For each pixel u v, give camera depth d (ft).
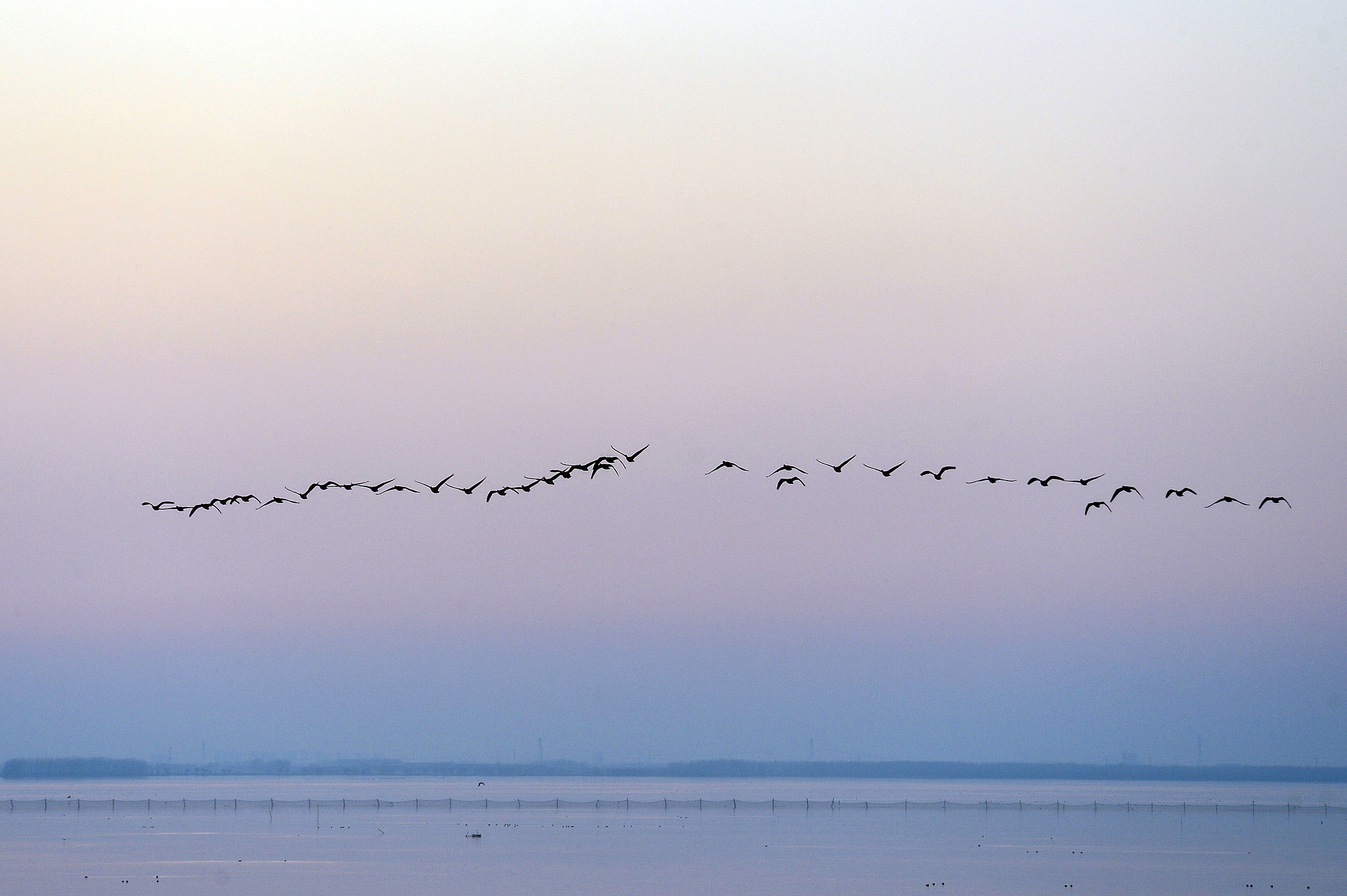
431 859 488.44
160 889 392.47
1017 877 430.61
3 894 381.81
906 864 469.98
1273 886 407.85
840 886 402.93
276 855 504.43
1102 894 385.29
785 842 578.25
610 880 418.92
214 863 468.34
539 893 384.27
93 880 415.23
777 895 381.40
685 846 552.00
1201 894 386.52
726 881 415.85
